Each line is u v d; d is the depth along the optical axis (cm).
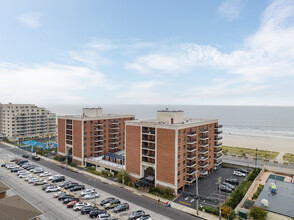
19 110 13238
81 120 7831
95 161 7531
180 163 5444
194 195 5331
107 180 6406
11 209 3278
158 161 5581
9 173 6900
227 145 13100
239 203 4609
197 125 6241
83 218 4178
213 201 5044
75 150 8106
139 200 5056
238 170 7444
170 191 5244
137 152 6112
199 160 6397
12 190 5484
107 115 9562
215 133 7475
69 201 4831
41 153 9506
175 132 5238
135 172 6181
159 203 4894
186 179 5769
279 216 3588
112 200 4841
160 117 6303
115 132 8988
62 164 8050
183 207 4725
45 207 4600
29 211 3325
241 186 5788
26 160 8250
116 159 7450
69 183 5934
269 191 4488
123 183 5944
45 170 7288
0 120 13650
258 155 9912
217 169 7650
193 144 6091
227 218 4212
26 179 6238
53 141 12744
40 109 14275
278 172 6975
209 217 4297
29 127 13675
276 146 12750
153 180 5800
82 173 7044
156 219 4178
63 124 8675
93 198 5112
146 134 5872
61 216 4234
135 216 4169
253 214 3753
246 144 13412
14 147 11038
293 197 4191
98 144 8462
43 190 5550
